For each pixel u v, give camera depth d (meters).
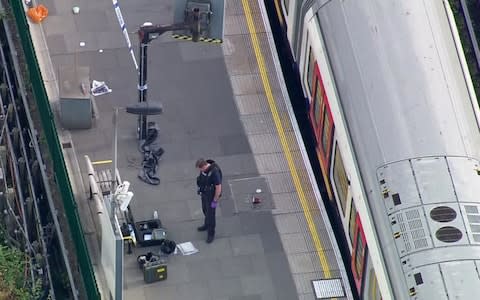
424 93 128.12
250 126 145.88
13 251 134.75
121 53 150.12
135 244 135.25
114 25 152.50
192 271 134.12
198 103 147.12
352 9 133.62
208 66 150.12
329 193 138.12
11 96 146.88
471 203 122.62
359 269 128.88
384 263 121.94
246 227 137.75
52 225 137.50
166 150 143.12
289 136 145.25
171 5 155.00
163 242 135.38
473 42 156.50
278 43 153.38
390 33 131.12
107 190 138.62
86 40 150.88
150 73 148.88
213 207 134.12
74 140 143.00
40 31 151.25
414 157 125.06
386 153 126.00
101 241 131.62
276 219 138.62
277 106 147.50
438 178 123.75
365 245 125.69
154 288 132.62
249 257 135.50
